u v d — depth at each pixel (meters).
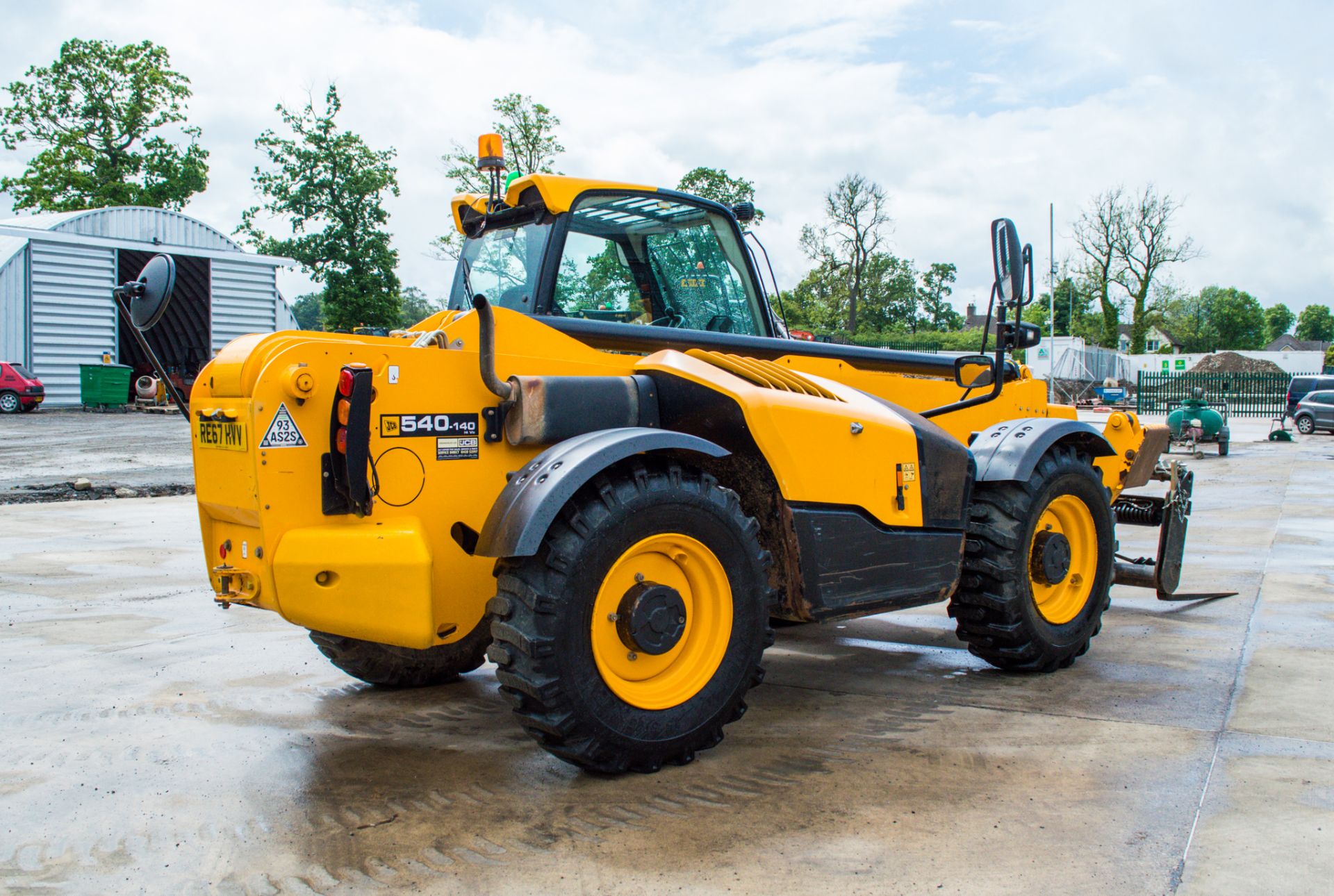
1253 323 91.75
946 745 3.10
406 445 2.93
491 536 2.65
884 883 2.20
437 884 2.24
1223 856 2.31
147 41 41.25
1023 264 4.08
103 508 9.01
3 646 4.45
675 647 2.92
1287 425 26.73
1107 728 3.24
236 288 25.30
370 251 34.53
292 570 2.71
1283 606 5.08
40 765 3.02
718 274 4.12
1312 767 2.86
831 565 3.30
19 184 40.09
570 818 2.58
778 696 3.68
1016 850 2.35
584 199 3.65
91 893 2.22
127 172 41.53
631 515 2.74
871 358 4.39
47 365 22.83
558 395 3.09
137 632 4.72
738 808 2.63
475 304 2.91
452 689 3.89
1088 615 4.07
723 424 3.23
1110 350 52.94
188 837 2.51
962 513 3.74
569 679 2.65
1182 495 4.91
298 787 2.84
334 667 4.15
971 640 3.97
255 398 2.69
